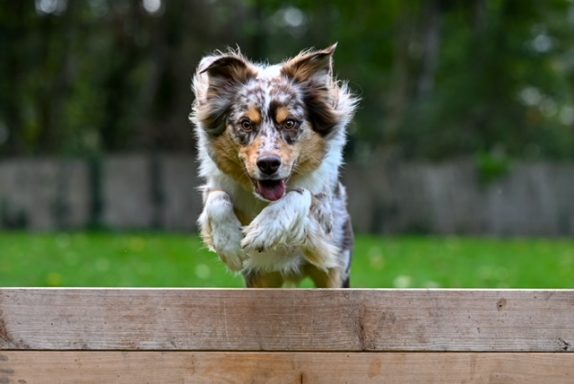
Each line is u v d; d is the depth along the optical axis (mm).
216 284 10648
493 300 4355
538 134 25375
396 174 21766
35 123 26562
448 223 21766
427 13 26000
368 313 4375
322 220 5480
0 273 11578
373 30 28562
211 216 5328
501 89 24953
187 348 4355
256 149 5184
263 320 4379
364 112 26578
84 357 4316
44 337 4309
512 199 21781
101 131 26500
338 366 4379
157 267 12484
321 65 5539
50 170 21188
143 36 25000
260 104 5293
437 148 23891
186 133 23391
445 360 4352
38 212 21109
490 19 25844
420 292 4367
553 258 15109
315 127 5480
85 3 25484
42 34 24859
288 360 4375
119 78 25969
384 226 21750
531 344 4348
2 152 24547
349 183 21750
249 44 24781
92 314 4328
